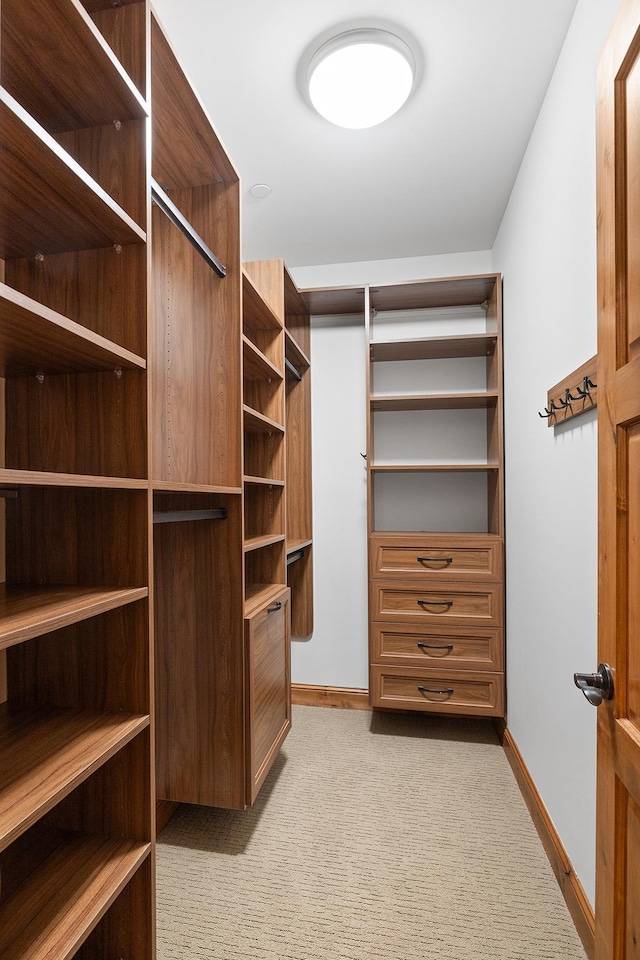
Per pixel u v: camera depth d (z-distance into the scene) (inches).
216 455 65.2
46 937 31.6
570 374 57.4
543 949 51.4
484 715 94.6
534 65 61.9
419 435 113.3
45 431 43.3
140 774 40.9
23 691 43.4
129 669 41.5
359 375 117.0
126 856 39.2
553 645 64.8
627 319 33.0
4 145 29.4
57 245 42.1
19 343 34.4
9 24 33.1
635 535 31.8
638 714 30.9
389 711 109.6
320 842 67.2
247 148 76.5
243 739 65.1
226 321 65.2
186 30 56.0
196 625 66.2
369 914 55.5
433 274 113.0
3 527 43.6
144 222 41.5
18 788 30.3
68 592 39.2
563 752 60.2
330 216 96.6
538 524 72.3
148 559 41.4
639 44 30.6
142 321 41.5
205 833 69.1
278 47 58.6
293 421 117.6
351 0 52.8
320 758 89.7
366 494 111.7
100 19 42.7
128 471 41.6
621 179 33.5
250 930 53.5
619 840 32.8
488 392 100.2
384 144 76.1
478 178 84.9
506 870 62.3
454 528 111.9
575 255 56.1
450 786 80.7
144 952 40.7
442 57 60.4
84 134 43.1
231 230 65.8
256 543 72.0
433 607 97.5
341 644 115.4
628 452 33.0
